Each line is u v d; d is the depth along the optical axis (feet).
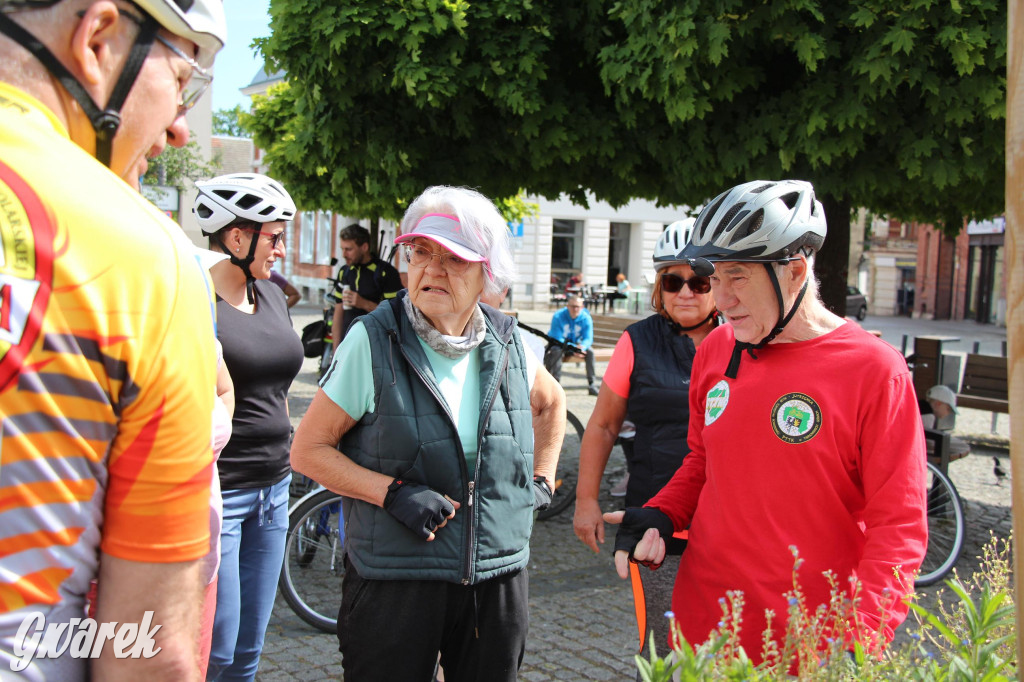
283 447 9.04
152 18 3.52
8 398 2.95
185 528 3.39
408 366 6.93
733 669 4.12
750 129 16.28
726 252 6.07
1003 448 30.22
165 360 3.28
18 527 3.00
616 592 14.96
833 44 15.16
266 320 9.29
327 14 16.40
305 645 12.42
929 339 22.35
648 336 9.59
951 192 18.35
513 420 7.15
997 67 14.21
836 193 16.29
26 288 2.97
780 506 6.04
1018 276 3.50
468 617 6.95
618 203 20.38
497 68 16.40
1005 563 6.26
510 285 7.58
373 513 6.77
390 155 17.56
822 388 6.00
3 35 3.19
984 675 4.40
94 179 3.25
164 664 3.40
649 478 9.37
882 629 5.15
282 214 9.31
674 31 14.80
